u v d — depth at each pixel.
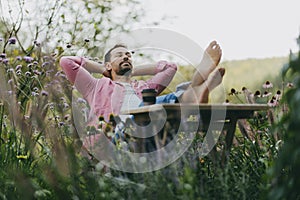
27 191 2.78
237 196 2.88
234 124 3.66
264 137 4.09
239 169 3.49
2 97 3.73
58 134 3.28
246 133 4.12
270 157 3.53
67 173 2.90
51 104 3.90
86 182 2.93
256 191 2.98
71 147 2.98
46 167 3.00
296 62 2.12
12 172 3.24
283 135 3.23
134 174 3.05
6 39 6.26
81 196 2.84
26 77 4.74
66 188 2.85
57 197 2.89
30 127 3.57
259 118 4.30
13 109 3.66
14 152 3.70
